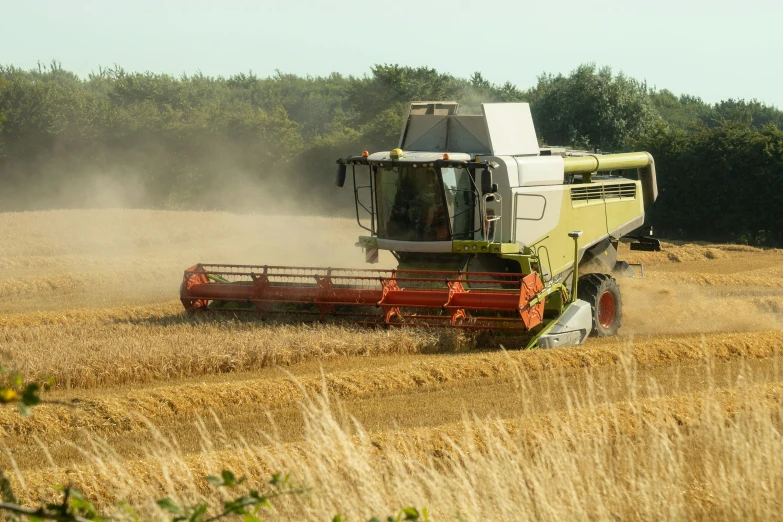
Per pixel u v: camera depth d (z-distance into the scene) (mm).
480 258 60875
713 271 118938
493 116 61344
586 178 68750
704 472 29453
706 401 31719
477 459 25531
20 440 37531
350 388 45500
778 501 25547
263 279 62406
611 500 25656
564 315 57312
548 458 26500
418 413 41031
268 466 30375
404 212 61438
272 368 51656
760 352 57062
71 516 12719
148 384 48031
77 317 71938
